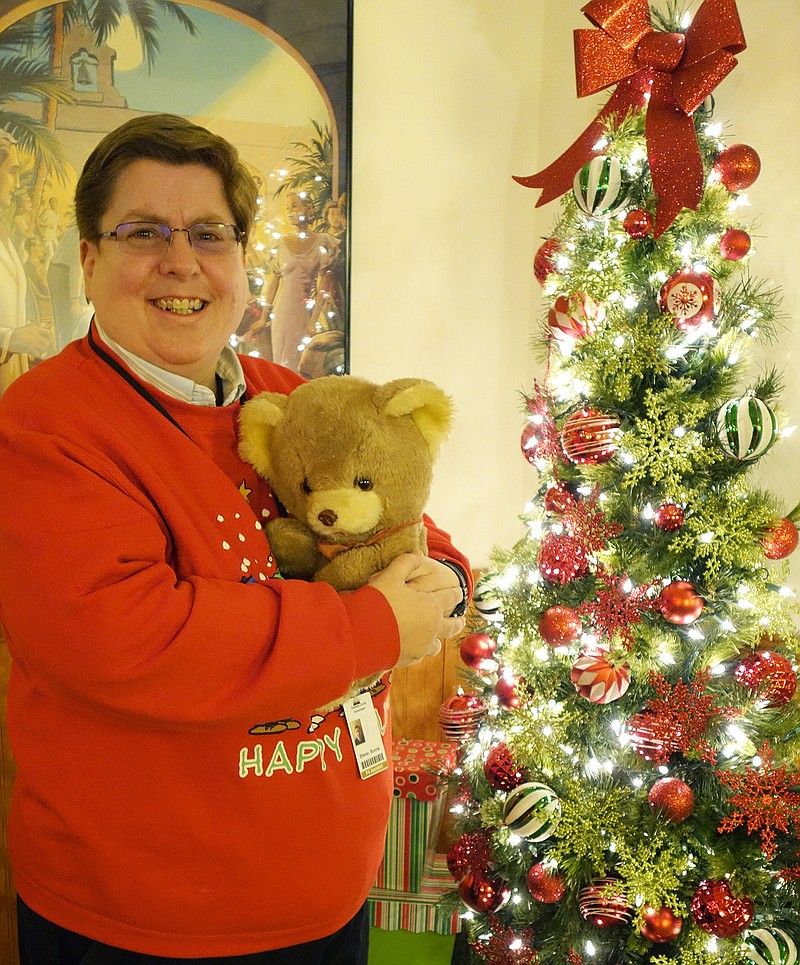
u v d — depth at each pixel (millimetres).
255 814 1015
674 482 1357
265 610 925
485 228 2326
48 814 1020
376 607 980
